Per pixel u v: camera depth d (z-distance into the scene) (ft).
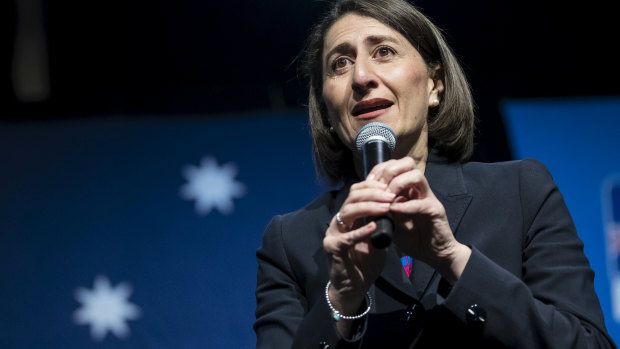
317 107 6.40
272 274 5.64
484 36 13.05
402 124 5.41
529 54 13.08
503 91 12.91
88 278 10.85
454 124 5.81
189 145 11.96
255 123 12.25
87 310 10.66
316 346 4.60
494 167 5.59
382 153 4.75
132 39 12.98
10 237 11.02
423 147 5.71
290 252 5.61
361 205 4.11
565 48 13.12
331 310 4.60
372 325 4.85
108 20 12.99
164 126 12.14
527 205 5.22
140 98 12.32
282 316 5.31
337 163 6.31
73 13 12.94
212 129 12.16
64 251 11.00
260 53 12.93
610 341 4.66
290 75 12.76
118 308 10.69
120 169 11.70
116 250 11.06
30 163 11.62
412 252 4.51
